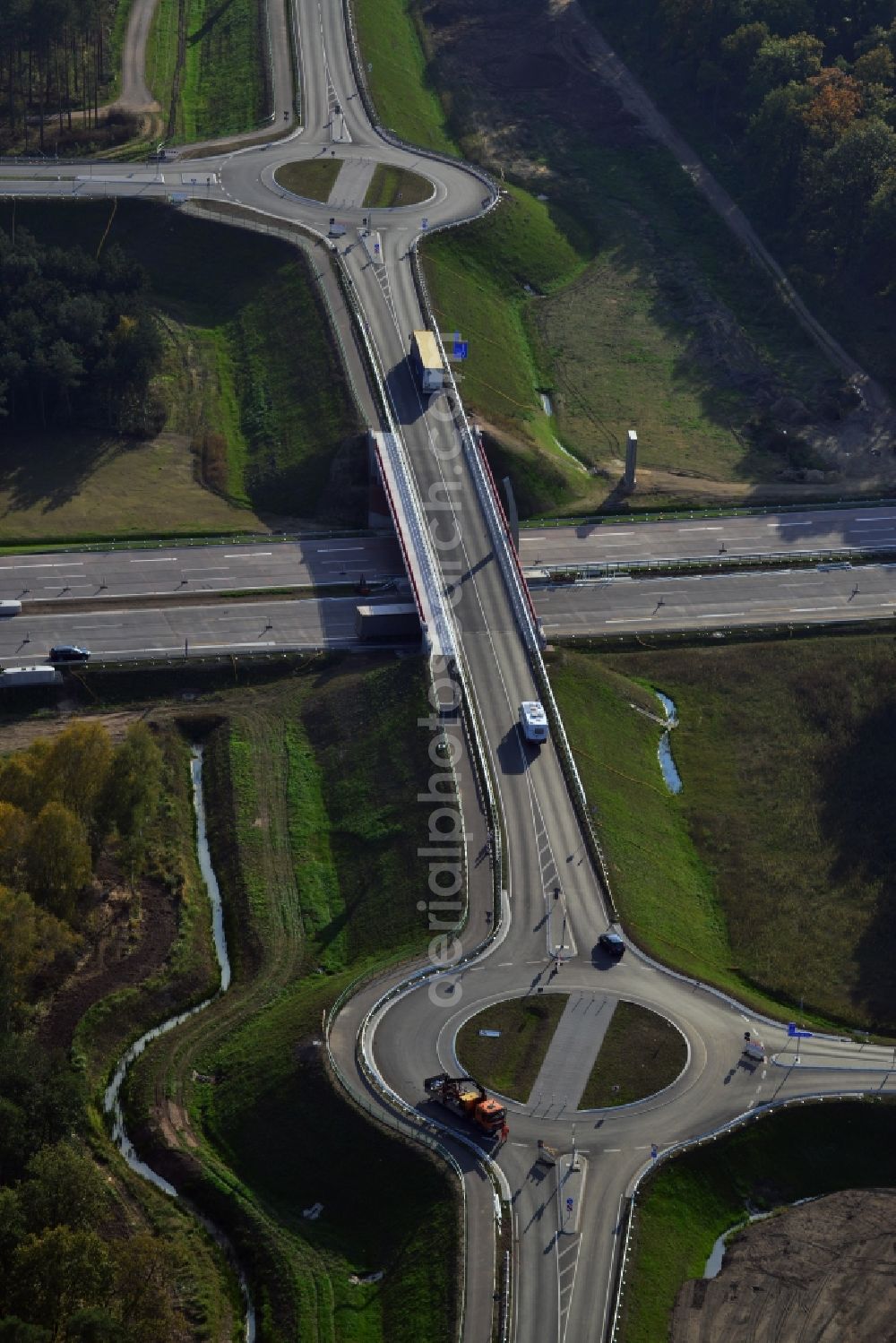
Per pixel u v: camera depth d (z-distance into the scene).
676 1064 136.00
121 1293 112.50
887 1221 127.56
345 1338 117.38
